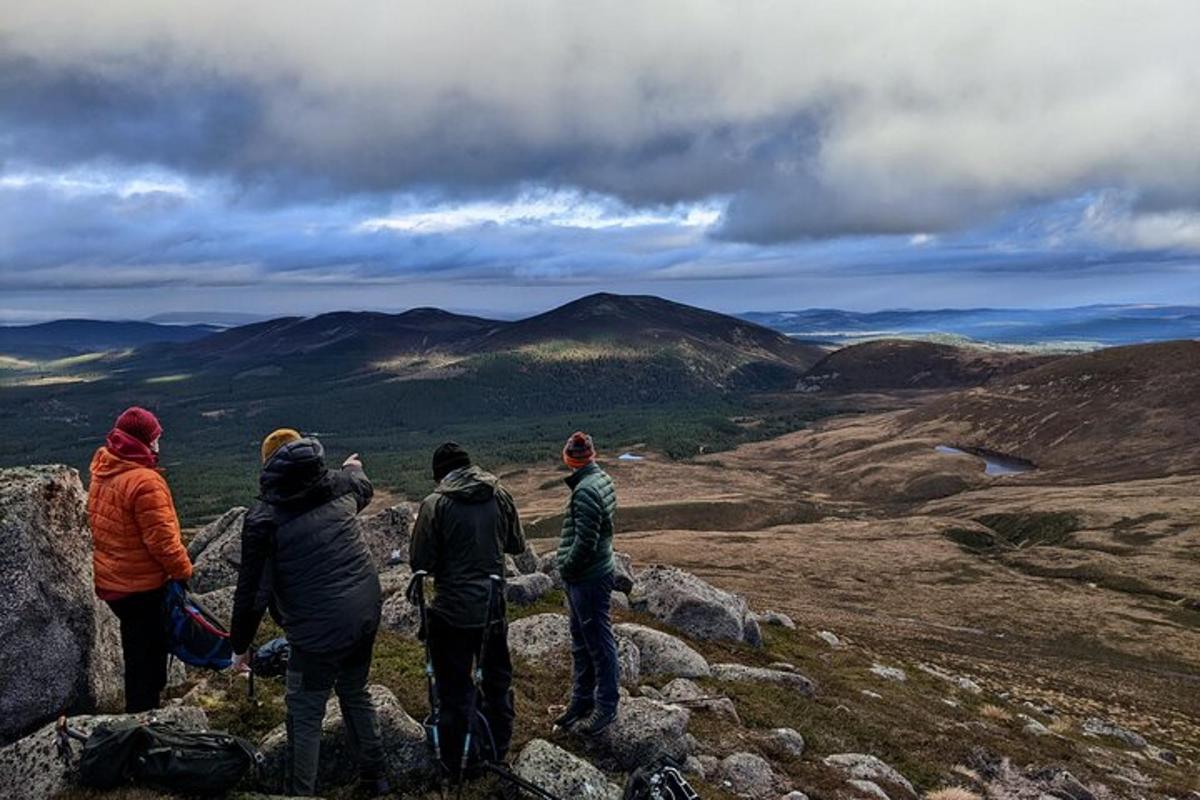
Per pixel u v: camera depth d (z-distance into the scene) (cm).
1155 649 8462
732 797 1125
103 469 914
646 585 2534
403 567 2017
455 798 895
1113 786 2017
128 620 927
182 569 920
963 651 7269
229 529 2097
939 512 19575
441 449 987
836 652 3123
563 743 1118
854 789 1314
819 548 15250
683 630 2364
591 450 1113
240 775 807
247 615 790
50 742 800
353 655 861
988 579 12506
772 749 1377
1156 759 2902
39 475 1039
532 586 2166
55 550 1005
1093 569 12462
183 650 945
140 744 780
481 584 919
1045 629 9362
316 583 811
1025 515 16962
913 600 11131
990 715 2603
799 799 1200
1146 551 13225
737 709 1576
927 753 1758
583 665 1145
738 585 12031
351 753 907
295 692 828
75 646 999
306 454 822
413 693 1155
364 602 837
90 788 753
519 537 1005
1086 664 7512
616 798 970
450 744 908
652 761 1092
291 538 803
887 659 3481
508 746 990
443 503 921
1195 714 5128
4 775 776
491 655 973
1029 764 1861
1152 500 16262
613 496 1114
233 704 1069
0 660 912
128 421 926
